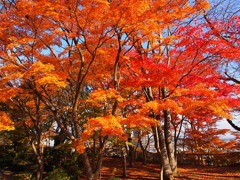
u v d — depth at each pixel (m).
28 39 7.80
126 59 9.39
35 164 14.77
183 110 8.20
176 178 13.48
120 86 10.43
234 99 8.93
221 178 14.08
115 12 7.41
